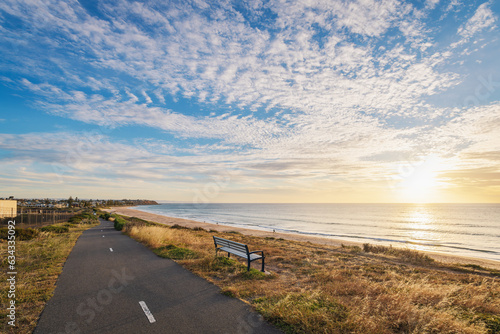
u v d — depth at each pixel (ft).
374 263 34.58
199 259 28.55
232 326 13.30
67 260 29.45
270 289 19.30
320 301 16.25
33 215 110.52
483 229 170.71
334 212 399.44
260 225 187.32
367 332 12.39
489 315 15.30
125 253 34.06
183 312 15.05
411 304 15.46
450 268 37.17
